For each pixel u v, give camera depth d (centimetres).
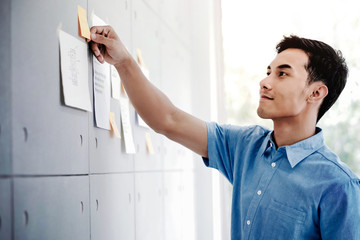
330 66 135
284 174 132
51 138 94
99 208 122
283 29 312
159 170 198
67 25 103
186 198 259
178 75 250
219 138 151
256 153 143
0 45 76
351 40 293
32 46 86
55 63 97
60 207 98
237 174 146
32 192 86
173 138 147
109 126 130
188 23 285
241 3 322
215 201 295
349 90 289
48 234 92
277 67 135
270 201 131
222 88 306
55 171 96
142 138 171
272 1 316
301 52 135
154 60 195
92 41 117
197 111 297
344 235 120
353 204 121
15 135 80
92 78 119
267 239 129
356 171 292
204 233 291
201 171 294
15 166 80
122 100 146
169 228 214
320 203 124
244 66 324
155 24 197
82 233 110
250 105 325
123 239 144
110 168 132
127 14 154
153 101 136
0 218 75
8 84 78
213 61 304
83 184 111
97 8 124
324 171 127
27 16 85
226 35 324
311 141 134
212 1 308
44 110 91
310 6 305
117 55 124
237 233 144
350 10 295
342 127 294
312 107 137
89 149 116
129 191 151
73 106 104
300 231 126
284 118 135
